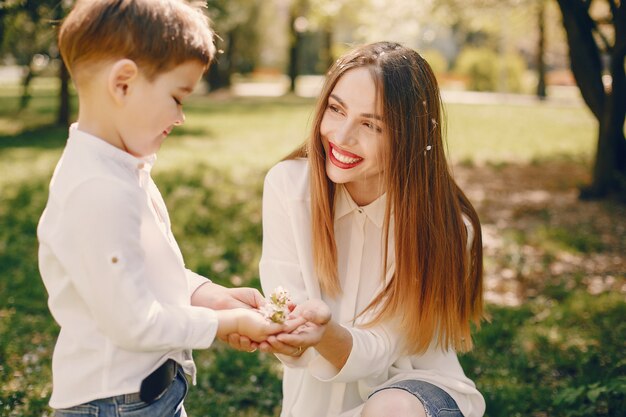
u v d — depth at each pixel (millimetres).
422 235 2232
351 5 12133
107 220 1643
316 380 2314
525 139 15383
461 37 39969
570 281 5398
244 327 1897
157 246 1802
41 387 3273
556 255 6125
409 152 2176
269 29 33031
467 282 2361
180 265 1886
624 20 7688
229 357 3652
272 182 2426
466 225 2430
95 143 1711
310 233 2348
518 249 6219
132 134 1751
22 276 4961
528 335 4211
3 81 32469
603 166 8547
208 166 10305
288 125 17281
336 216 2363
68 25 1710
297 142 14055
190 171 9703
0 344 3766
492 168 11398
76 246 1646
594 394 2971
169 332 1705
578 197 8648
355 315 2375
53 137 13133
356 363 2154
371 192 2330
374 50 2213
